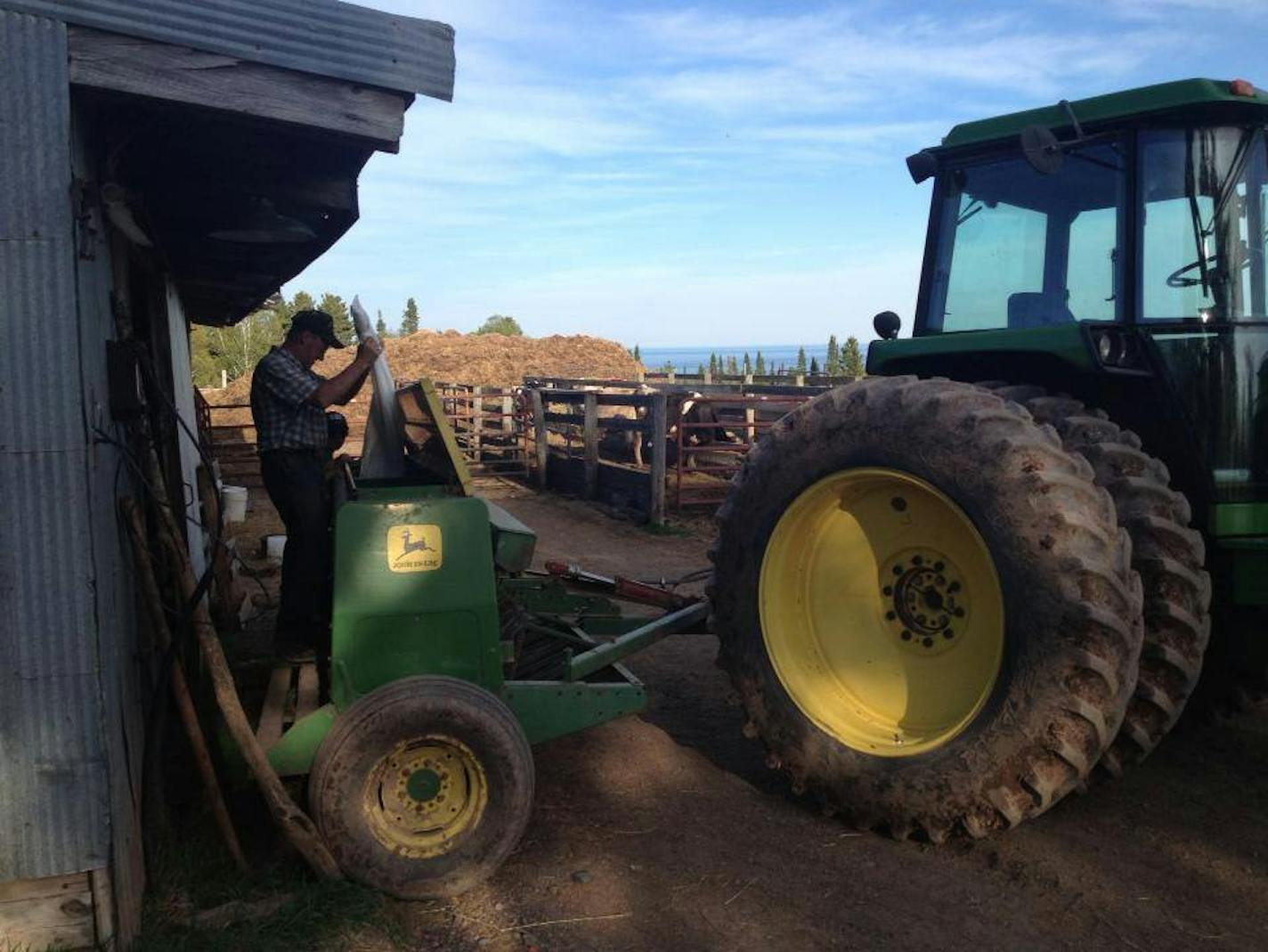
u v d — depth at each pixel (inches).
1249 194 162.9
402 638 143.9
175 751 171.6
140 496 148.1
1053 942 126.7
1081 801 164.7
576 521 498.3
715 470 505.4
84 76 109.6
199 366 1784.0
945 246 199.2
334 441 196.2
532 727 154.9
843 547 169.6
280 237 173.0
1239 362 161.2
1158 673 147.5
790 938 128.6
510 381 1171.3
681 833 158.2
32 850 108.1
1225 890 137.6
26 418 106.4
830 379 648.4
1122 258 167.8
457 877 135.8
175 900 128.5
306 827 132.6
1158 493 151.0
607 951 125.3
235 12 116.7
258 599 284.4
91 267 117.7
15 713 107.4
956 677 157.2
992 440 144.7
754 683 170.2
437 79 127.6
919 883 142.1
